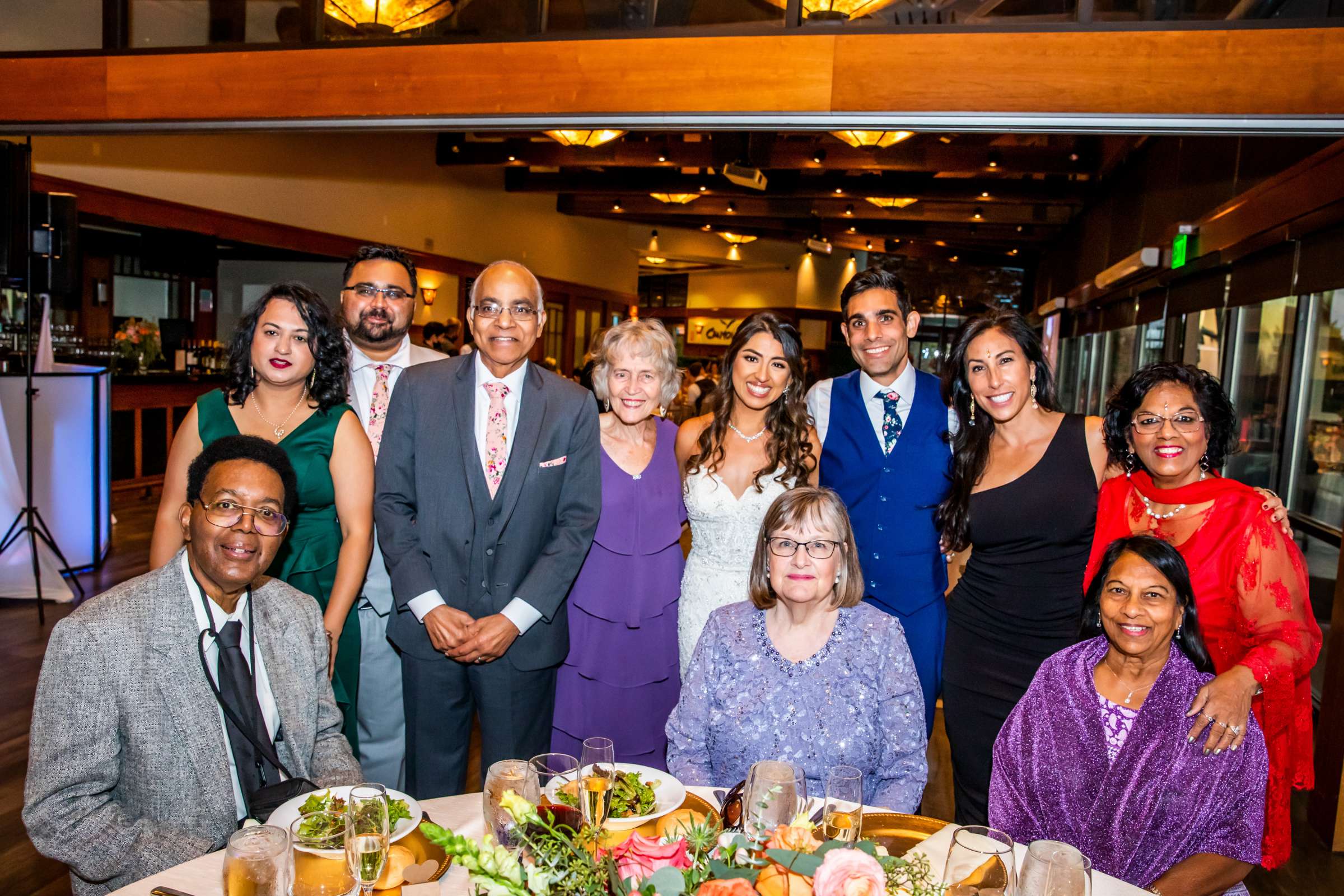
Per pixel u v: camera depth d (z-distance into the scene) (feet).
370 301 8.90
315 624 6.26
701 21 12.18
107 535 20.89
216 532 5.36
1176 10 10.69
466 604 8.09
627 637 8.81
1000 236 48.32
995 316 7.86
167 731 5.35
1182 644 5.83
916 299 65.10
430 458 8.07
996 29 11.10
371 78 13.37
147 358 29.37
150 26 14.34
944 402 8.79
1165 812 5.60
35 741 5.17
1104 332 34.01
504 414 8.22
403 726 8.99
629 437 9.05
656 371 8.66
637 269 66.80
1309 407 15.28
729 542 8.87
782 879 3.21
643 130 12.66
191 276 35.58
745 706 6.38
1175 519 6.84
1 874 8.70
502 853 3.00
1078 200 35.73
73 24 14.43
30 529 16.90
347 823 3.84
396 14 13.50
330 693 6.35
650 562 8.86
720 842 3.87
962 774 8.14
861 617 6.48
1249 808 5.49
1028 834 6.02
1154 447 6.79
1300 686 6.26
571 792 4.23
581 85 12.55
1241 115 10.47
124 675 5.24
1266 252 16.84
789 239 56.39
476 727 13.15
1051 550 7.78
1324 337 14.70
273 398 7.93
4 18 14.61
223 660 5.55
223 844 5.46
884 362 8.71
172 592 5.48
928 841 4.87
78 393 19.34
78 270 18.06
